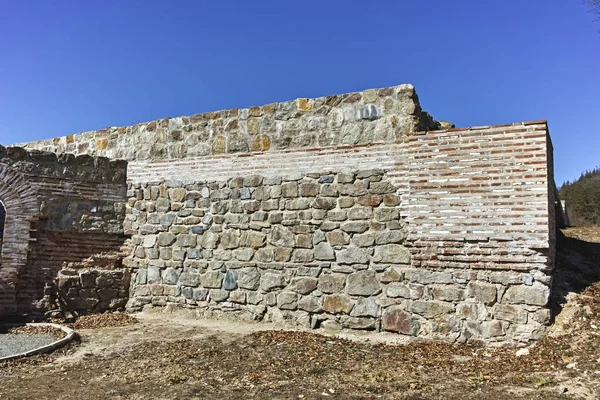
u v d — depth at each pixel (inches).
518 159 312.7
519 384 227.1
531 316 297.6
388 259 344.5
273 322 380.2
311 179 380.8
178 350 307.4
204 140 432.1
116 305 434.3
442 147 336.8
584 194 1125.7
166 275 428.5
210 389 229.8
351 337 339.0
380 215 351.6
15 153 423.5
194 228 422.6
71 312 414.6
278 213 389.4
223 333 353.7
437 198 333.1
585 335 276.8
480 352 294.2
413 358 283.4
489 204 316.8
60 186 437.1
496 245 311.7
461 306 316.2
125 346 323.3
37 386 239.0
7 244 411.2
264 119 408.8
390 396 215.0
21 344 321.7
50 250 428.5
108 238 452.4
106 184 454.3
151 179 450.6
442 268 325.7
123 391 229.8
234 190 410.3
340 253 362.0
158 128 455.8
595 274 382.3
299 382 237.9
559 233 525.3
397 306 337.7
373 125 366.3
